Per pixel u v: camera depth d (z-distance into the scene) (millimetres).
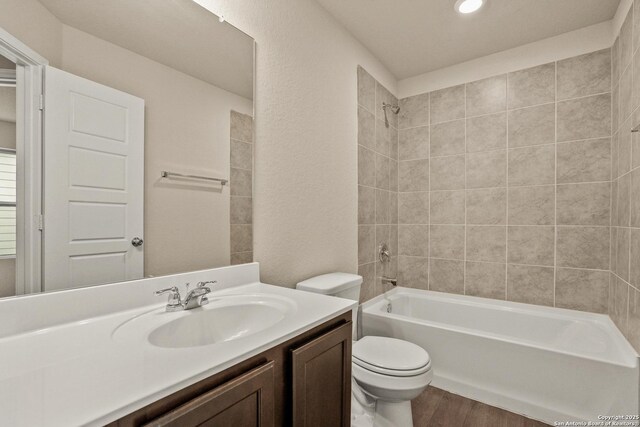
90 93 944
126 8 1042
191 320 1002
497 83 2447
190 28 1224
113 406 487
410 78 2855
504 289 2410
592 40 2107
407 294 2746
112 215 990
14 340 763
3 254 775
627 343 1646
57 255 870
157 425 547
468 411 1778
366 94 2381
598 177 2086
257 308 1146
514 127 2373
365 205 2373
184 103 1200
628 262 1666
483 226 2496
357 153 2266
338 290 1639
